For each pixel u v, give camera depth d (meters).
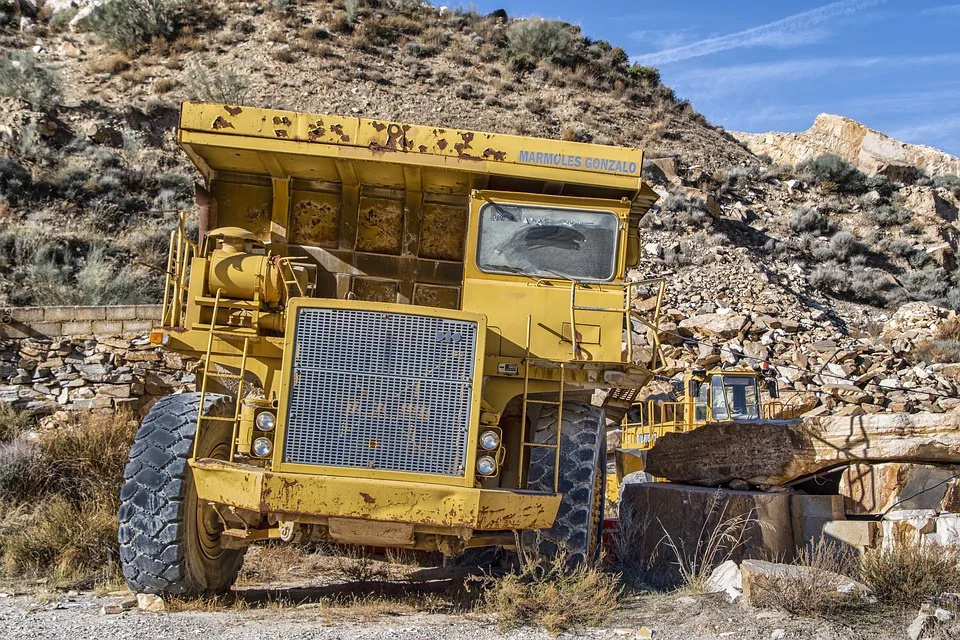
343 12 52.38
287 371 6.02
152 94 39.62
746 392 18.11
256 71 43.38
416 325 6.07
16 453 10.44
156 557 6.24
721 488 8.84
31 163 30.14
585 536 7.00
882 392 22.89
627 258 7.86
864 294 33.38
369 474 5.94
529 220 7.32
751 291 29.78
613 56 57.91
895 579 6.17
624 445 19.23
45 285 21.98
